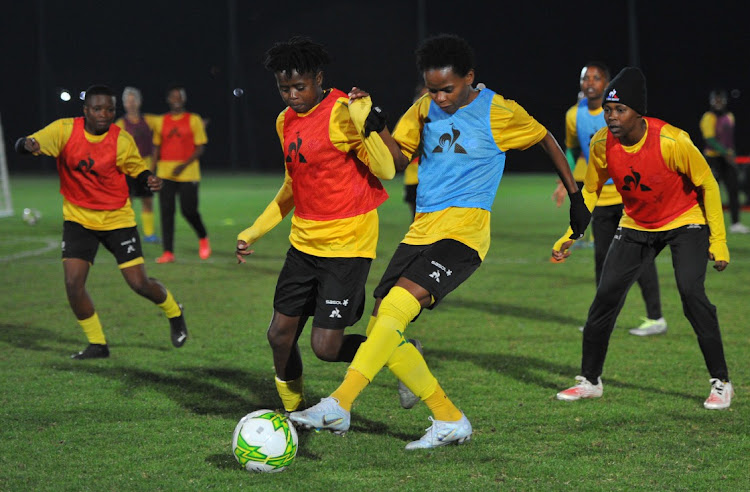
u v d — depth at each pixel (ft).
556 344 39.78
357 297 25.72
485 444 25.86
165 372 34.88
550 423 27.99
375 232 26.00
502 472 23.54
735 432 26.91
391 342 23.77
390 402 30.53
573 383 33.06
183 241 82.33
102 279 59.82
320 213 25.45
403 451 25.31
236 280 59.31
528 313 47.14
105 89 35.40
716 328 29.63
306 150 24.81
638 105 28.48
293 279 26.20
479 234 25.27
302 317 26.73
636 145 29.32
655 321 41.86
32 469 23.89
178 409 29.73
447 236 25.03
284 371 27.32
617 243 31.04
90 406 30.04
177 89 66.85
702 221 30.27
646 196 29.91
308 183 25.29
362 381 23.43
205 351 38.68
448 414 25.32
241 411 29.53
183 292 54.44
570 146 46.26
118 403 30.42
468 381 33.40
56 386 32.71
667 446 25.62
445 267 24.53
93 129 35.50
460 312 47.55
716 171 83.10
